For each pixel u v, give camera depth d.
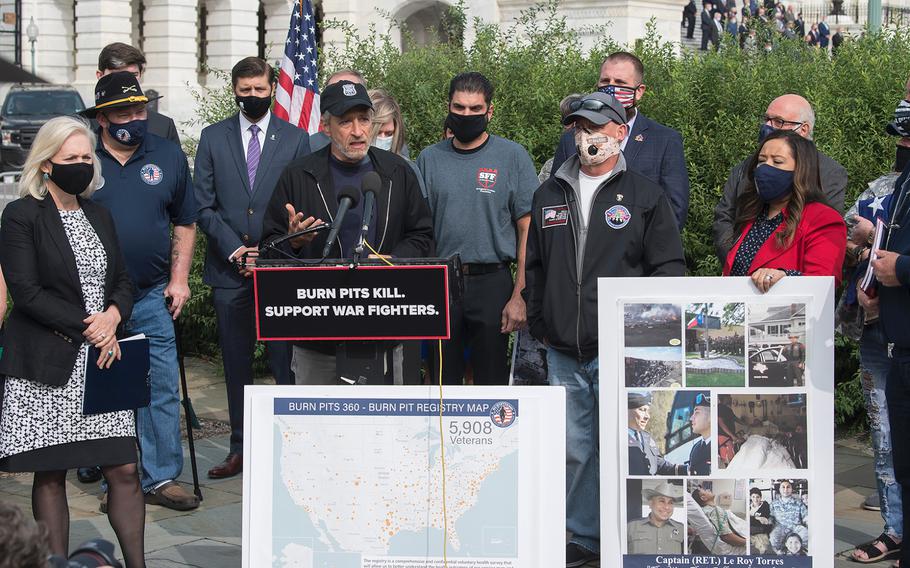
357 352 4.06
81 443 4.42
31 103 24.52
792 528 3.89
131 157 5.74
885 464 5.00
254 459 3.91
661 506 3.94
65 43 37.03
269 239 4.70
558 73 8.06
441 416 3.83
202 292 9.17
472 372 6.01
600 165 4.73
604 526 3.98
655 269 4.71
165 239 5.82
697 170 7.33
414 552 3.85
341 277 3.85
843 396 7.12
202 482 6.31
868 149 7.12
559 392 3.79
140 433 5.88
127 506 4.57
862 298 4.56
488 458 3.82
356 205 4.13
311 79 8.68
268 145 6.43
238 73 6.35
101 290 4.55
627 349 3.94
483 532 3.82
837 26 31.48
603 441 3.97
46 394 4.38
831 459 3.87
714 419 3.91
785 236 4.38
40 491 4.50
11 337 4.39
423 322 3.85
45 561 2.23
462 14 10.64
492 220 5.70
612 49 8.43
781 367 3.88
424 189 5.79
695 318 3.91
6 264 4.38
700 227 7.32
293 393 3.89
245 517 3.91
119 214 5.67
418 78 8.66
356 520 3.87
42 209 4.43
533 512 3.80
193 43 37.12
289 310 3.90
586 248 4.71
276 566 3.90
